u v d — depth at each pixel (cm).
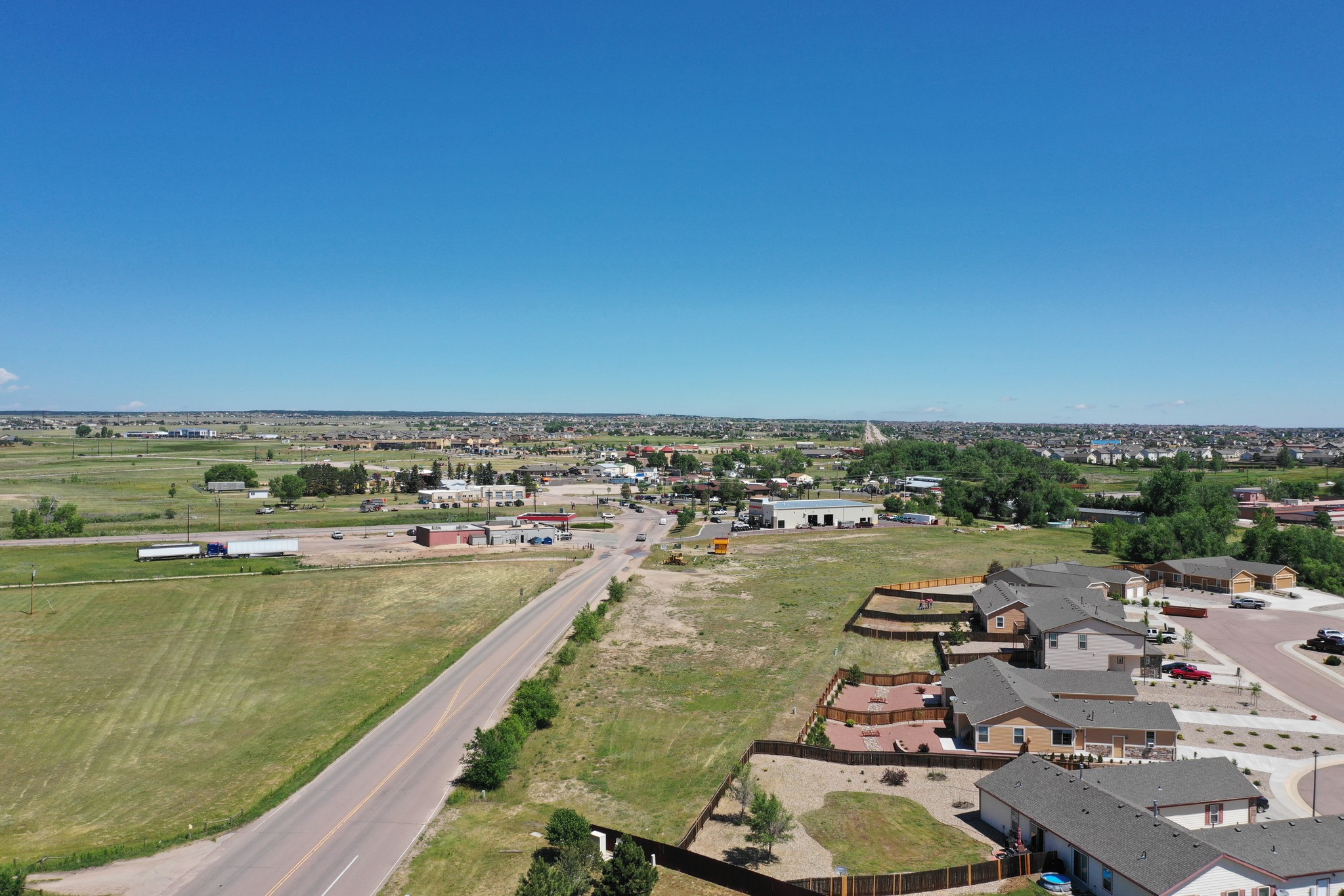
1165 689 7300
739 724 6575
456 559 14225
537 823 4962
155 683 7731
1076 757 5766
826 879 4119
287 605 10738
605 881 3909
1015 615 8875
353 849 4650
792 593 11462
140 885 4262
